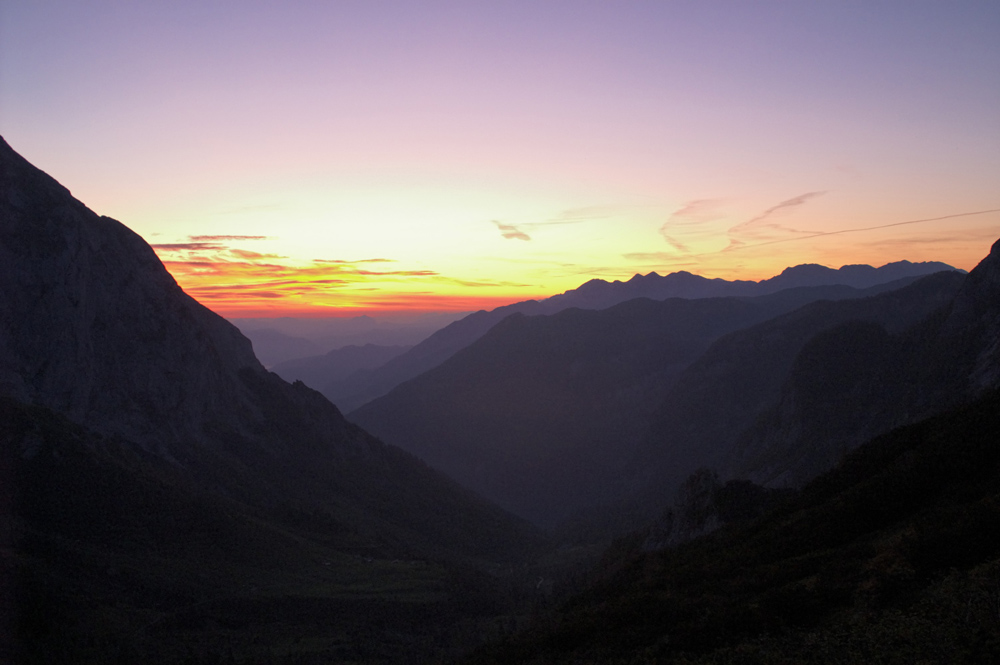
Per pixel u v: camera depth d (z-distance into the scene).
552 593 90.56
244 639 67.75
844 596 29.48
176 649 60.28
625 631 36.06
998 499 30.20
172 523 86.62
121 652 55.44
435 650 73.25
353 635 74.25
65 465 82.81
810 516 45.78
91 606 62.12
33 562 64.31
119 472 88.38
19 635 52.16
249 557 89.75
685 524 67.62
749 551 45.19
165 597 70.62
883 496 41.41
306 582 88.38
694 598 37.59
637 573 57.53
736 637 29.31
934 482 40.00
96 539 76.19
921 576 27.16
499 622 84.75
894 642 21.28
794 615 29.45
